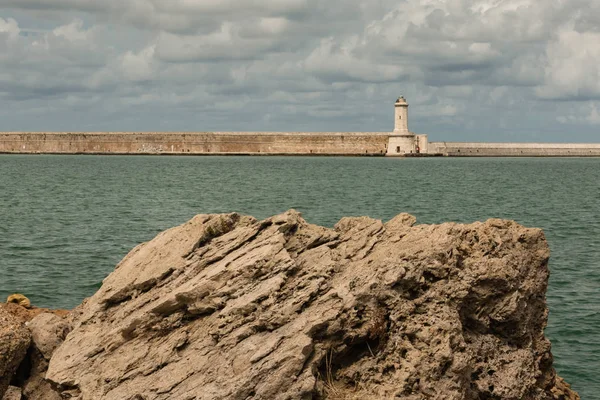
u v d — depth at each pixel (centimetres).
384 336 1367
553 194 7788
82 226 4381
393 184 8950
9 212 5184
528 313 1488
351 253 1509
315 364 1320
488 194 7644
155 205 5903
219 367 1330
